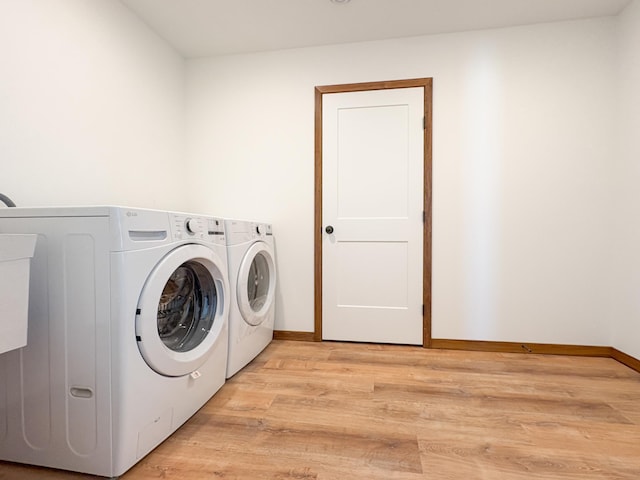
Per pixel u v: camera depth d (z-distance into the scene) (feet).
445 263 6.85
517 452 3.54
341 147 7.20
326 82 7.23
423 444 3.67
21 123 4.25
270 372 5.61
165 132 7.13
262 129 7.54
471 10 6.03
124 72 5.96
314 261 7.36
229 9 6.05
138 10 6.09
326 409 4.42
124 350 3.09
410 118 6.89
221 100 7.69
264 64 7.48
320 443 3.70
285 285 7.48
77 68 5.02
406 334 7.04
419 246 6.93
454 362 6.09
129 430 3.17
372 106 7.04
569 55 6.33
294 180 7.41
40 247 3.20
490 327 6.73
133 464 3.25
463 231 6.77
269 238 6.91
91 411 3.14
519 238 6.59
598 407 4.45
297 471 3.26
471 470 3.27
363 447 3.62
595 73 6.26
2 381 3.34
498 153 6.62
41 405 3.26
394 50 6.93
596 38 6.23
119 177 5.88
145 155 6.53
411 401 4.62
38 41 4.43
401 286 7.02
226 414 4.29
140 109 6.38
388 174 7.01
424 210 6.86
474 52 6.65
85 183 5.19
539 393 4.86
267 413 4.32
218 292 4.73
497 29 6.57
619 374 5.52
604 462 3.39
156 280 3.39
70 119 4.92
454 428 3.97
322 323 7.34
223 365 4.97
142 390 3.31
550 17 6.23
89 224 3.10
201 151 7.79
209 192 7.79
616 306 6.20
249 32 6.77
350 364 5.98
